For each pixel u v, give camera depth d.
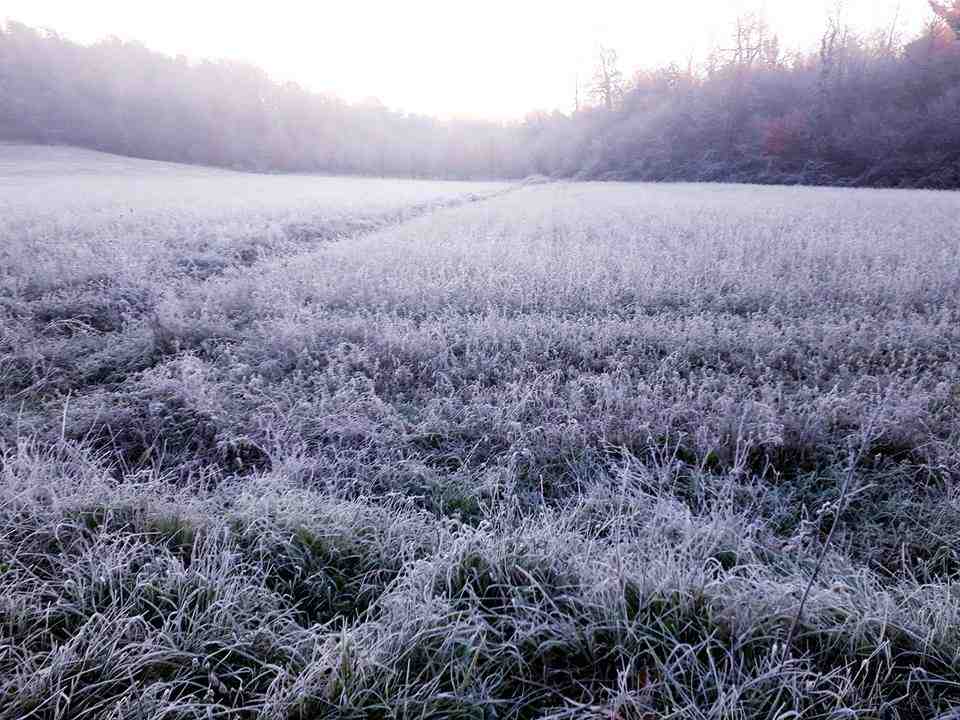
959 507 3.27
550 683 2.37
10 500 3.04
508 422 4.25
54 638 2.39
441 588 2.71
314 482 3.76
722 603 2.53
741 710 2.06
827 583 2.74
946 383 4.57
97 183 31.27
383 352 5.77
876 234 11.97
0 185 28.06
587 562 2.79
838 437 4.11
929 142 43.69
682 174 58.66
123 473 3.77
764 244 11.03
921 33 51.16
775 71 60.41
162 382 4.84
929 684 2.29
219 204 18.84
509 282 8.05
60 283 7.69
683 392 4.86
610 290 7.74
